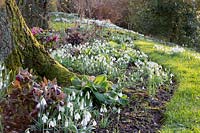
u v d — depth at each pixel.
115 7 20.27
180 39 16.08
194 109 4.88
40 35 8.92
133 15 17.98
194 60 8.27
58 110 3.80
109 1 20.23
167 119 4.53
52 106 3.81
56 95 3.86
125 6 20.11
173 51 8.98
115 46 9.39
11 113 3.80
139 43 11.05
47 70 4.92
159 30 16.33
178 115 4.63
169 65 7.70
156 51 9.46
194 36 15.94
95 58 7.37
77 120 3.85
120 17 20.30
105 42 9.91
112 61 7.30
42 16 11.68
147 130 4.20
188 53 9.20
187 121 4.49
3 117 3.74
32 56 4.84
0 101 3.86
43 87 3.89
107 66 6.72
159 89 5.74
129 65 7.66
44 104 3.62
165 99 5.32
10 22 4.60
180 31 15.99
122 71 6.72
